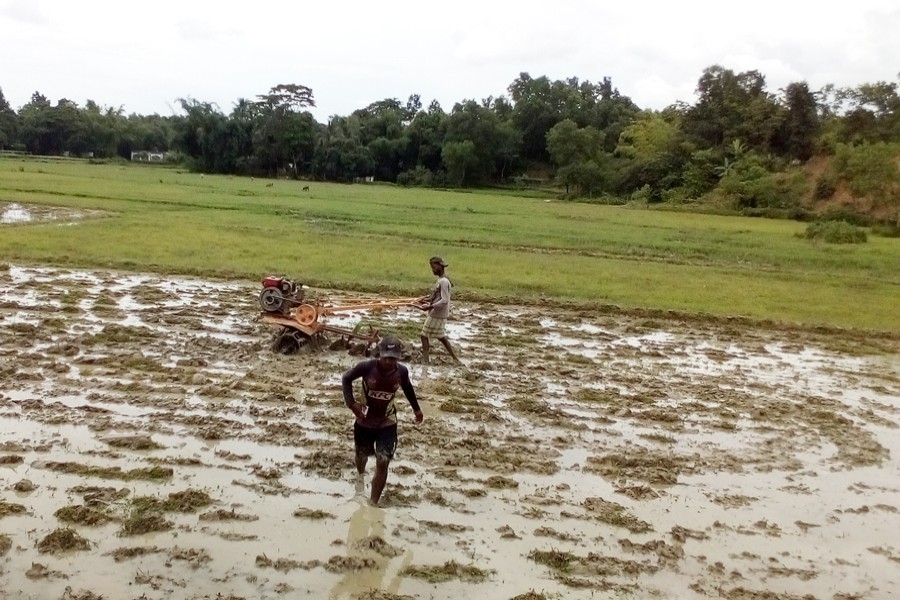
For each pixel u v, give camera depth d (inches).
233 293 634.2
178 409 341.4
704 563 236.4
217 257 801.6
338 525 244.8
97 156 4717.0
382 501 262.5
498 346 508.4
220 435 311.6
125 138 4891.7
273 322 446.9
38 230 909.8
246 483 269.6
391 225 1274.6
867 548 253.4
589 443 335.0
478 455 309.6
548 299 692.7
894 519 276.2
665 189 2829.7
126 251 799.7
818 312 713.0
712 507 277.1
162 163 4377.5
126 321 506.0
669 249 1139.9
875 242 1478.8
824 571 236.8
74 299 565.3
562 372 446.9
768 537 256.7
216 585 206.7
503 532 246.1
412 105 5172.2
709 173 2719.0
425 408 367.6
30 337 447.8
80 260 732.7
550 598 211.2
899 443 362.3
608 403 396.2
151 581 206.2
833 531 264.2
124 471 272.8
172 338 466.3
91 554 218.2
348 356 451.5
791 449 344.2
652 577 226.1
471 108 3796.8
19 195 1373.0
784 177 2508.6
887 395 451.5
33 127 4493.1
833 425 382.6
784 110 2935.5
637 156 3166.8
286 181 3324.3
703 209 2411.4
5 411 324.5
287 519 246.1
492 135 3794.3
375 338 449.4
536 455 316.2
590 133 3144.7
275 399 362.9
